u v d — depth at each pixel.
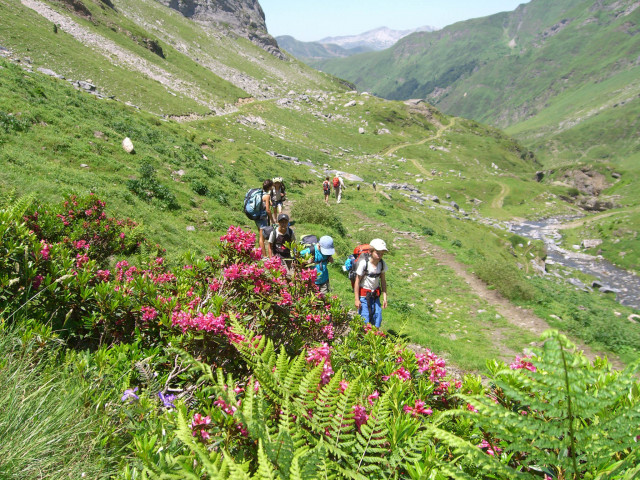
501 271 16.75
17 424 1.99
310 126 124.38
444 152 142.25
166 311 3.68
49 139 15.30
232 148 40.03
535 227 97.25
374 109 155.38
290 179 38.50
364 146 126.38
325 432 1.70
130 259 8.40
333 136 124.31
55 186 11.19
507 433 1.28
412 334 10.01
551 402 1.18
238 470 1.20
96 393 2.46
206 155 27.66
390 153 127.50
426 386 2.75
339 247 17.91
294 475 1.21
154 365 3.03
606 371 1.85
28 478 1.80
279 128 99.69
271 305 4.07
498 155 159.75
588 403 1.14
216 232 14.54
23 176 10.89
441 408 2.84
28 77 21.48
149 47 112.50
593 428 1.20
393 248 21.42
